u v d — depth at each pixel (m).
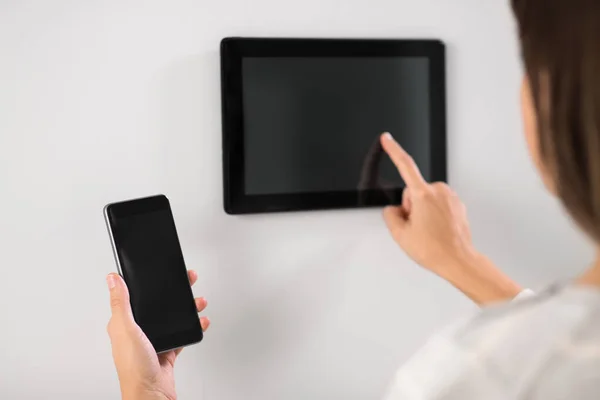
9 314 0.78
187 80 0.82
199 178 0.83
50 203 0.79
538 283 0.96
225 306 0.85
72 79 0.78
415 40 0.88
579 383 0.29
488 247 0.94
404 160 0.81
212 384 0.86
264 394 0.88
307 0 0.85
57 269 0.79
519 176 0.95
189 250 0.83
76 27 0.78
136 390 0.69
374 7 0.88
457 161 0.92
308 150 0.85
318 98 0.85
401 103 0.89
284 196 0.85
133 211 0.75
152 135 0.81
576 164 0.28
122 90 0.80
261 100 0.83
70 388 0.81
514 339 0.31
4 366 0.79
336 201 0.87
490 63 0.93
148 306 0.74
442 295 0.93
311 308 0.89
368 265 0.90
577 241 0.97
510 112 0.94
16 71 0.77
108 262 0.81
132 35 0.80
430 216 0.76
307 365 0.89
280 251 0.87
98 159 0.80
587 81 0.27
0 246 0.78
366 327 0.91
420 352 0.35
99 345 0.81
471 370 0.31
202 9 0.82
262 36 0.84
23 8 0.76
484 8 0.92
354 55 0.86
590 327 0.30
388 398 0.34
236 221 0.85
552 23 0.28
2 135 0.77
